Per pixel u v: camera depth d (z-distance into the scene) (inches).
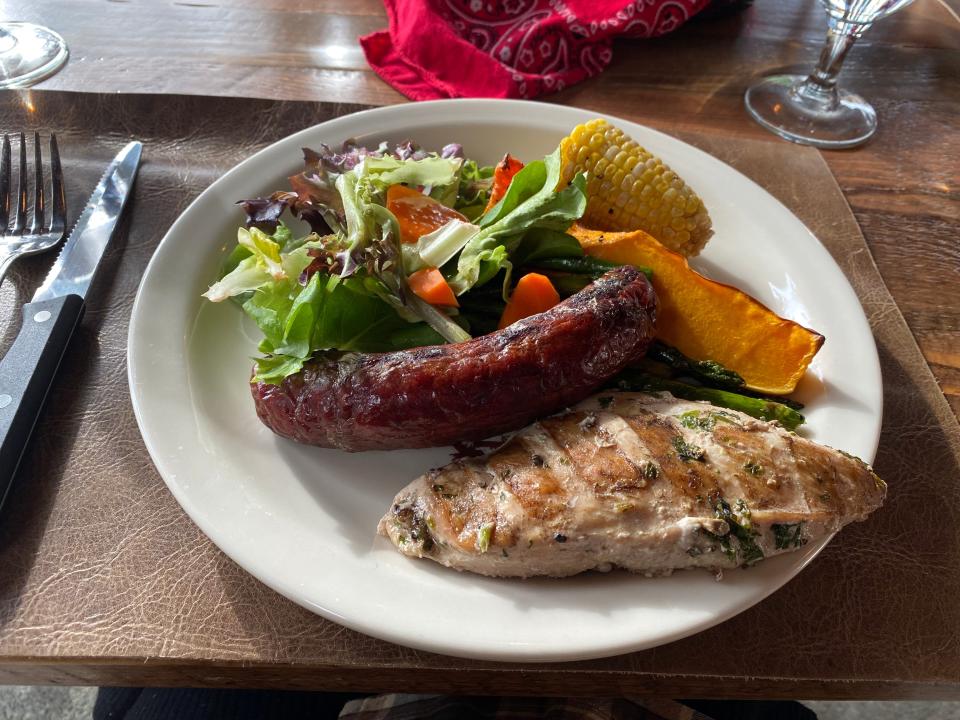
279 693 11.2
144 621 7.6
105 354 9.9
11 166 12.1
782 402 9.6
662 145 12.9
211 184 12.0
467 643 7.0
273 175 11.8
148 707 11.1
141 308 9.8
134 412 8.7
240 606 7.8
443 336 9.6
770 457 7.8
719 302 9.9
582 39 15.5
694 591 7.5
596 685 7.7
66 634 7.5
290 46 15.8
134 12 16.3
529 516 7.4
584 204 10.1
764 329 9.7
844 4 13.3
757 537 7.4
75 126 13.2
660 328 10.1
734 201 12.2
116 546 8.1
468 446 9.2
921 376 10.4
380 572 7.7
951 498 9.2
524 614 7.4
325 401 8.4
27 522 8.2
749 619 8.0
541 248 10.4
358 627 7.1
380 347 9.7
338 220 10.7
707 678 7.6
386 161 10.8
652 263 10.2
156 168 12.6
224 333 10.3
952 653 7.8
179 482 8.1
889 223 12.8
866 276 11.7
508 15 15.9
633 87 15.5
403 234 10.4
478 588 7.7
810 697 7.8
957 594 8.3
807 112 14.9
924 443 9.7
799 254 11.3
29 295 10.6
